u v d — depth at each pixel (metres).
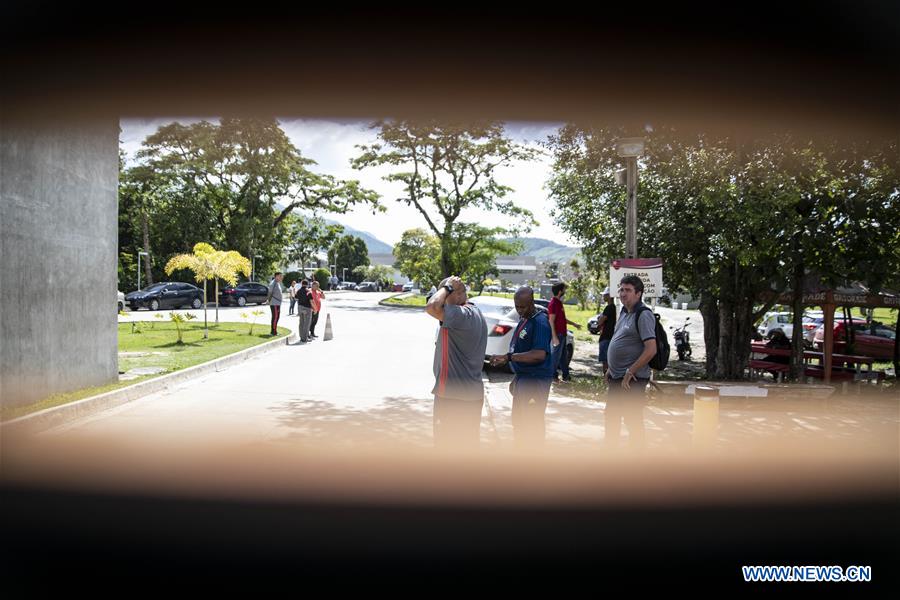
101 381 9.15
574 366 13.55
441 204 36.81
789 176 9.38
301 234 50.47
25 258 7.50
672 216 11.05
